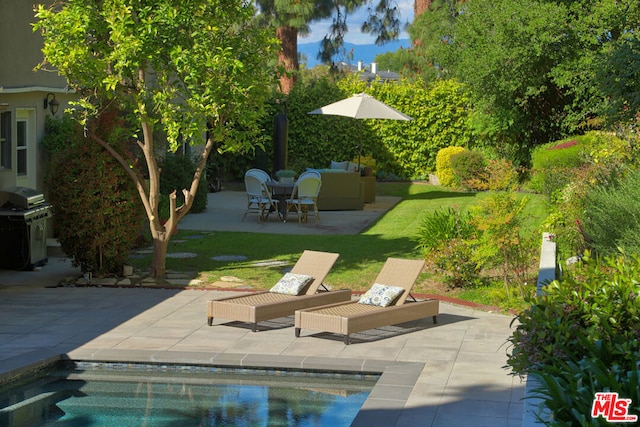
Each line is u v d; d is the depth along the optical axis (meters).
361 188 22.67
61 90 16.36
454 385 8.11
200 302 11.98
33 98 16.05
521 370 5.79
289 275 11.48
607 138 15.06
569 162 19.91
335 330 9.68
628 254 9.46
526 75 24.50
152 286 13.05
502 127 25.86
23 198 14.13
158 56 12.45
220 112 12.72
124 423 7.10
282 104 28.70
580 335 5.58
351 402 7.83
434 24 32.78
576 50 23.05
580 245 12.64
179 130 12.59
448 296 12.41
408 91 28.70
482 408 7.42
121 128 13.21
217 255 15.62
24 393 7.98
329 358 8.99
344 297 11.37
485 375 8.47
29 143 16.09
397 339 9.99
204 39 12.18
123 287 13.02
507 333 10.34
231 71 12.12
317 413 7.48
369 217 21.12
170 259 15.18
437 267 12.90
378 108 22.69
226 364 8.87
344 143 28.92
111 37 11.73
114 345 9.48
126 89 13.20
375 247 16.38
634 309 6.00
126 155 13.45
